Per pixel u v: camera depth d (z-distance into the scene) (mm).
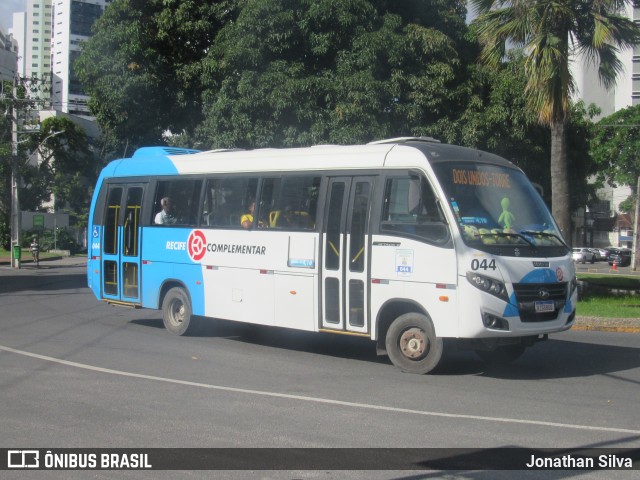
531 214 10570
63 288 24188
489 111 20500
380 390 9141
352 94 19141
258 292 12039
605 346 13289
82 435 7027
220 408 8109
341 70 19719
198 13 23609
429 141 11297
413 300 10016
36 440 6863
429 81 19797
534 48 18094
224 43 21562
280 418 7688
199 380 9641
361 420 7637
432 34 20031
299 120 19734
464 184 10125
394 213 10336
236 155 12805
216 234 12805
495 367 11000
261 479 5840
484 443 6844
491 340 9766
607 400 8773
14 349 11859
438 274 9758
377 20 20391
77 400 8422
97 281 15203
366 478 5875
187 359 11242
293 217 11617
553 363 11438
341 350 12320
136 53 23391
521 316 9695
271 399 8570
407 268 10078
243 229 12344
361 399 8625
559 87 18141
